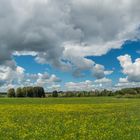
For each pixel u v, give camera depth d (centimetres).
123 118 3294
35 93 14850
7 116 3400
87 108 4762
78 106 5231
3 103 6338
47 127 2536
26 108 4575
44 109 4412
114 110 4416
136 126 2625
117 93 14700
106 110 4391
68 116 3466
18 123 2823
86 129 2431
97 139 2014
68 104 5925
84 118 3272
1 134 2205
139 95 12256
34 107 4809
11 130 2400
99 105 5631
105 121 3009
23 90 14850
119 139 2019
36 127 2536
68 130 2403
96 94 15188
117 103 6606
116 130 2369
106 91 15300
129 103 6588
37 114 3656
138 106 5394
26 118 3244
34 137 2088
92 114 3762
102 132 2289
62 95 15062
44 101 7512
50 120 3072
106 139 2019
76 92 15275
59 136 2103
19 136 2119
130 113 3916
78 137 2067
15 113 3750
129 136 2112
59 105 5462
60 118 3266
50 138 2050
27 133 2256
